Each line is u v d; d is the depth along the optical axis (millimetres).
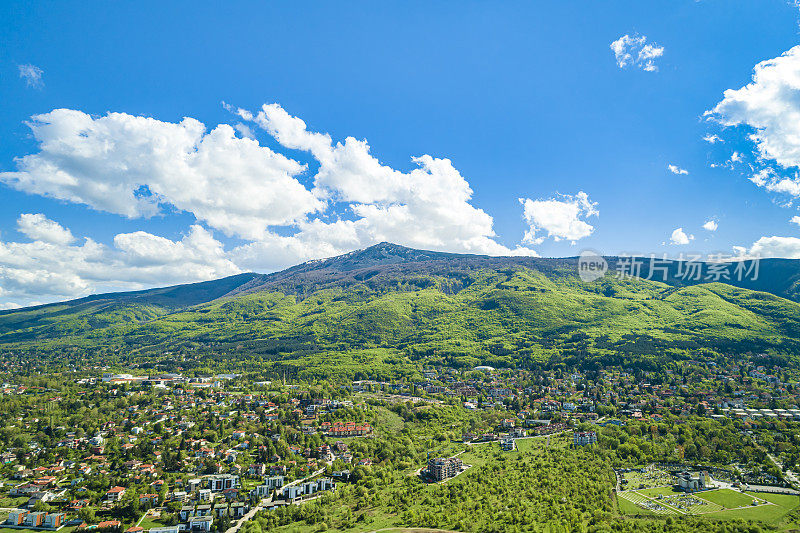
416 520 174375
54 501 185750
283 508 185500
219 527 172625
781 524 166875
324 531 170875
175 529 168875
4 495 189500
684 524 166625
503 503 186125
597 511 176500
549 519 169250
